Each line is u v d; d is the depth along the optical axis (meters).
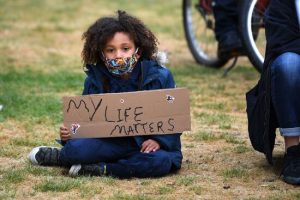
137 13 19.50
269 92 6.25
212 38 14.64
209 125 8.58
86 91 6.58
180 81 11.04
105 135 6.41
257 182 6.31
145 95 6.39
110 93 6.41
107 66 6.44
